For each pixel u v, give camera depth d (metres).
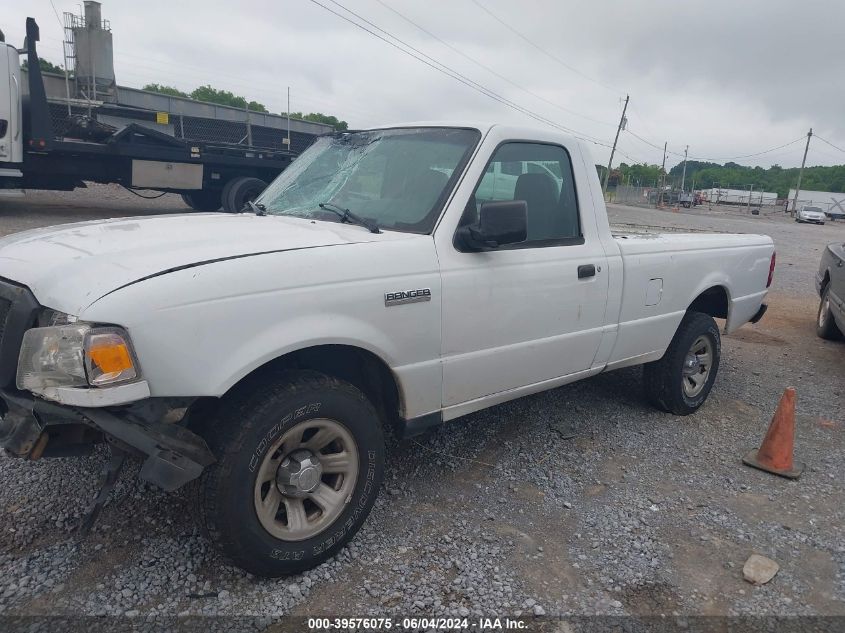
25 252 2.86
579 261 3.98
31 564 2.90
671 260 4.69
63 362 2.35
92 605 2.68
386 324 3.05
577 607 2.87
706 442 4.72
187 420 2.71
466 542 3.29
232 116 20.89
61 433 2.60
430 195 3.45
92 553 3.00
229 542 2.69
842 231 35.88
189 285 2.51
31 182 13.62
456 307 3.33
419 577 2.99
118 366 2.36
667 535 3.47
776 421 4.30
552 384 4.09
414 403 3.31
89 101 14.05
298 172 4.21
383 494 3.69
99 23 14.48
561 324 3.92
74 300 2.41
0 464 3.74
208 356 2.54
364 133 4.20
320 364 3.31
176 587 2.82
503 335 3.60
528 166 3.83
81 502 3.39
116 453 2.62
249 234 3.05
